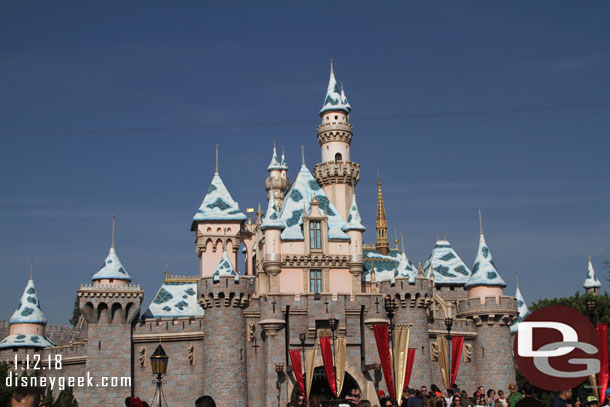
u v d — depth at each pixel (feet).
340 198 329.52
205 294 246.06
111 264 261.44
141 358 252.01
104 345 249.14
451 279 336.90
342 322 255.29
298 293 279.49
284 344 249.96
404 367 200.64
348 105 342.85
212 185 313.12
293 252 281.33
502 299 282.36
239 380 242.58
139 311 252.42
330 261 282.36
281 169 354.74
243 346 246.88
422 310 262.67
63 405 226.79
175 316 274.57
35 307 271.69
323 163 332.60
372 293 263.08
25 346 263.08
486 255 292.40
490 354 280.92
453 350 234.58
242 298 246.88
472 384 281.13
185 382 249.75
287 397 245.65
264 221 283.79
